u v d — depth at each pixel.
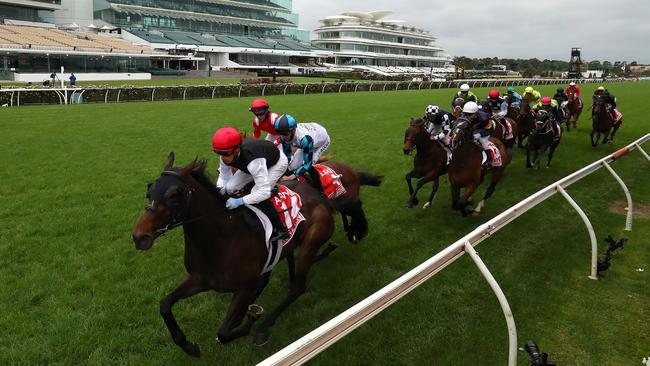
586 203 6.51
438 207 6.25
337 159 8.85
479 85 36.88
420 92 28.70
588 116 16.30
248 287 3.04
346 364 3.04
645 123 14.77
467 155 5.39
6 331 3.21
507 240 5.14
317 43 70.00
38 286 3.81
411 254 4.75
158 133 10.98
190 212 2.70
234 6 55.81
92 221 5.27
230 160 2.93
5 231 4.90
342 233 5.25
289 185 3.65
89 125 11.97
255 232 3.04
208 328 3.36
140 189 6.55
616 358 3.15
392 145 10.24
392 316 3.61
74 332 3.22
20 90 16.56
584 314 3.68
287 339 3.26
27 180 6.78
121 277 4.03
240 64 50.50
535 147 8.43
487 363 3.09
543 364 2.44
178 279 4.03
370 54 69.75
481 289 4.05
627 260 4.65
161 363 2.97
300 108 17.55
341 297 3.84
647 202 6.59
